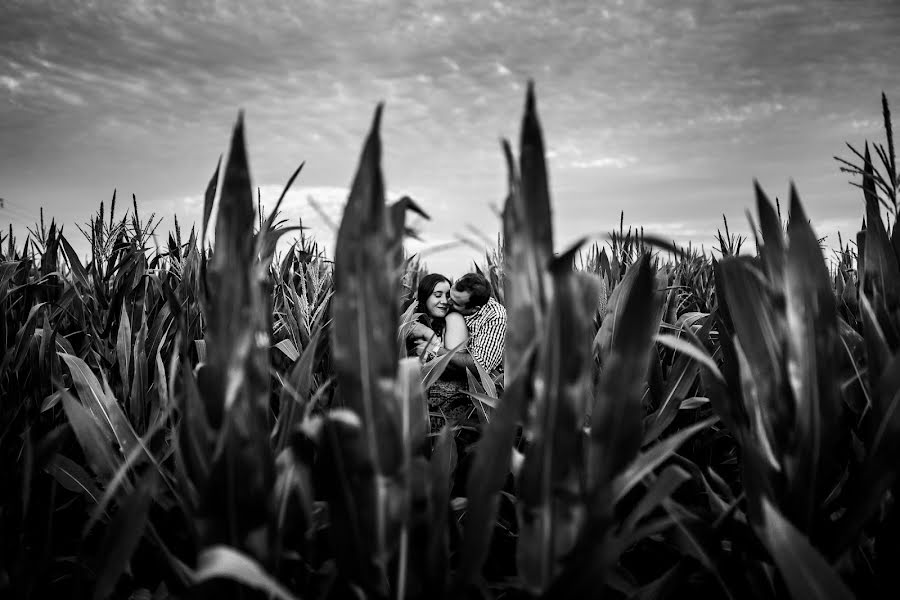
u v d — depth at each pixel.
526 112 0.74
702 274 3.74
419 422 0.90
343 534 0.82
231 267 0.81
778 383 0.96
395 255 0.82
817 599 0.75
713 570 0.99
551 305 0.75
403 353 1.76
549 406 0.76
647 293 0.80
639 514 0.91
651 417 1.56
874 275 1.26
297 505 0.98
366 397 0.80
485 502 0.83
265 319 0.93
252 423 0.83
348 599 0.90
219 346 0.82
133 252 2.87
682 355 1.57
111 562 0.88
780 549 0.79
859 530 0.91
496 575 1.56
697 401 1.56
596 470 0.81
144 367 1.78
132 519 0.90
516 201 0.79
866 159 1.25
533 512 0.77
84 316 2.68
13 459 1.62
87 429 1.21
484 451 0.84
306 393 1.18
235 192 0.80
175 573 0.97
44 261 2.94
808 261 0.91
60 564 1.35
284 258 3.45
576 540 0.78
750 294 1.00
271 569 0.86
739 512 1.18
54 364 1.92
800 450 0.91
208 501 0.82
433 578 0.84
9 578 1.15
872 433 1.01
